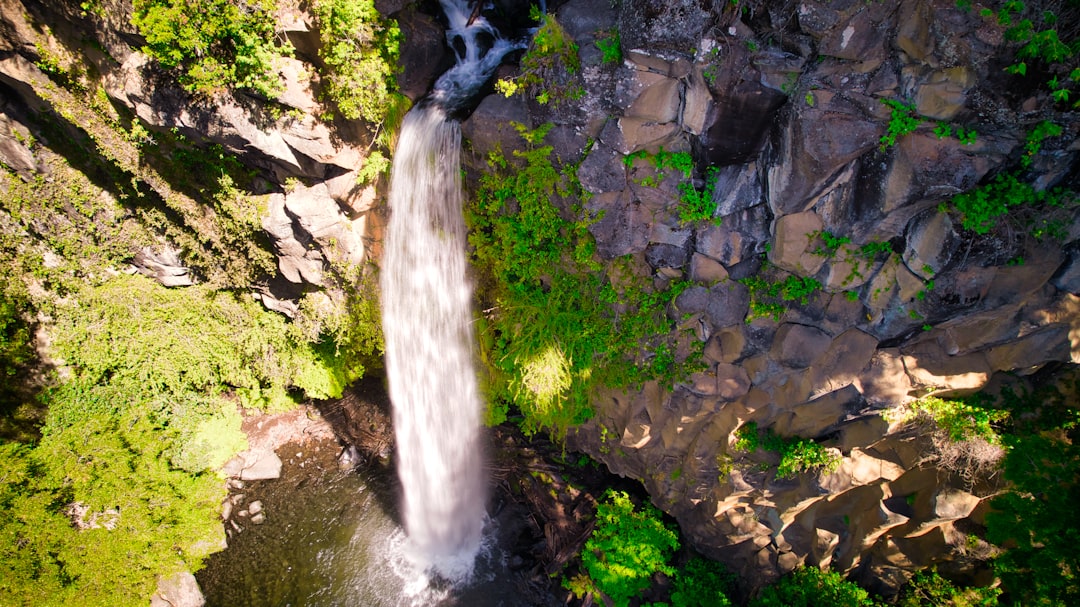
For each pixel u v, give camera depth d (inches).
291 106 438.0
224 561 614.9
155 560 557.6
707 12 300.7
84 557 521.7
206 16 373.4
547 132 382.9
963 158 292.5
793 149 321.4
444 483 640.4
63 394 658.2
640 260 424.2
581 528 579.2
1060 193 293.7
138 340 655.1
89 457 600.1
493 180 434.0
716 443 481.7
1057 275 326.3
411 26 450.6
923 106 286.4
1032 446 352.8
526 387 474.9
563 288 458.6
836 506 479.2
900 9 273.0
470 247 485.4
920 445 415.2
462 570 595.8
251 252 576.4
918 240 325.7
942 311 344.2
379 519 653.3
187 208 561.9
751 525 502.6
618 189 388.2
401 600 577.3
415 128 458.9
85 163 587.8
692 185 370.0
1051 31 241.8
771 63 305.3
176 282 674.2
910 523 446.0
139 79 443.5
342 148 478.3
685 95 337.4
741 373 436.1
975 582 455.8
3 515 525.3
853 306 373.7
